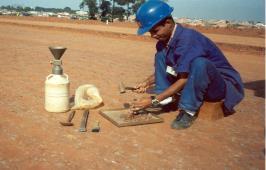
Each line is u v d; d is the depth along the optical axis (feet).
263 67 37.06
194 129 13.85
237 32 94.43
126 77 24.12
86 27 92.58
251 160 11.25
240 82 15.38
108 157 10.93
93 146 11.68
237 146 12.34
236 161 11.13
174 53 13.83
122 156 11.04
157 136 12.89
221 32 93.81
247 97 20.22
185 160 11.01
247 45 55.98
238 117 15.79
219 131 13.78
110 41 57.77
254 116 16.07
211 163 10.91
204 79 13.57
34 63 27.89
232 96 15.11
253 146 12.39
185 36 13.57
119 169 10.19
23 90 18.57
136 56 37.96
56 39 55.62
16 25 92.17
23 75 22.70
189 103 13.76
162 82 15.51
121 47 48.21
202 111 15.19
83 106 15.56
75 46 45.70
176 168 10.46
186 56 13.46
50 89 14.74
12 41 47.78
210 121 14.97
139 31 13.60
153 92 16.22
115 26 111.14
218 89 14.53
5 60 28.81
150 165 10.55
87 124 13.79
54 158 10.68
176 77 14.87
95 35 69.67
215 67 13.98
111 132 13.05
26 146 11.44
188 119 13.93
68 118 14.05
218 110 15.20
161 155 11.28
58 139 12.12
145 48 48.70
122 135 12.80
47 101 14.94
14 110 15.06
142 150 11.57
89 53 38.01
